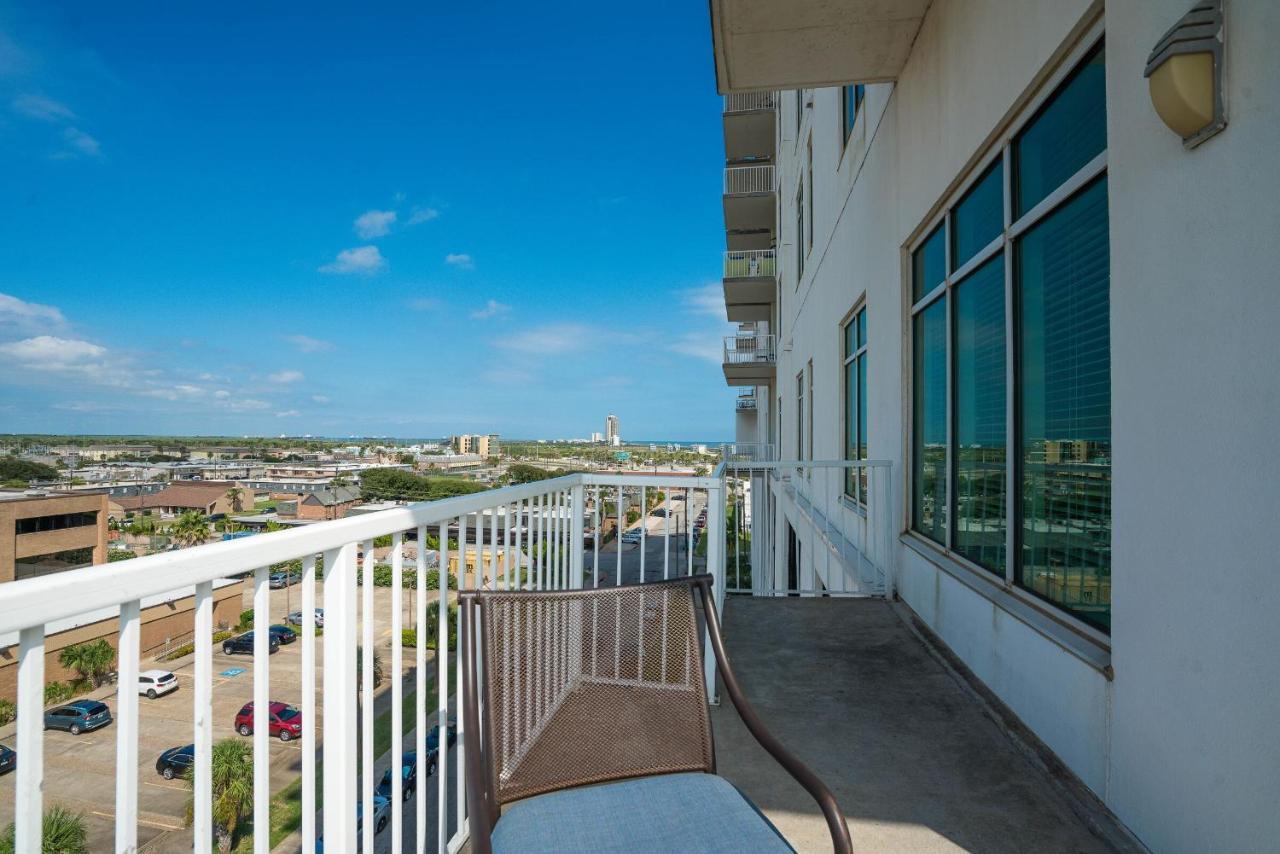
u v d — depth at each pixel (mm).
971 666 3523
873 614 4762
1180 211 1847
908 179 4738
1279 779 1520
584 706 1676
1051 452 2832
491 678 1599
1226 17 1661
